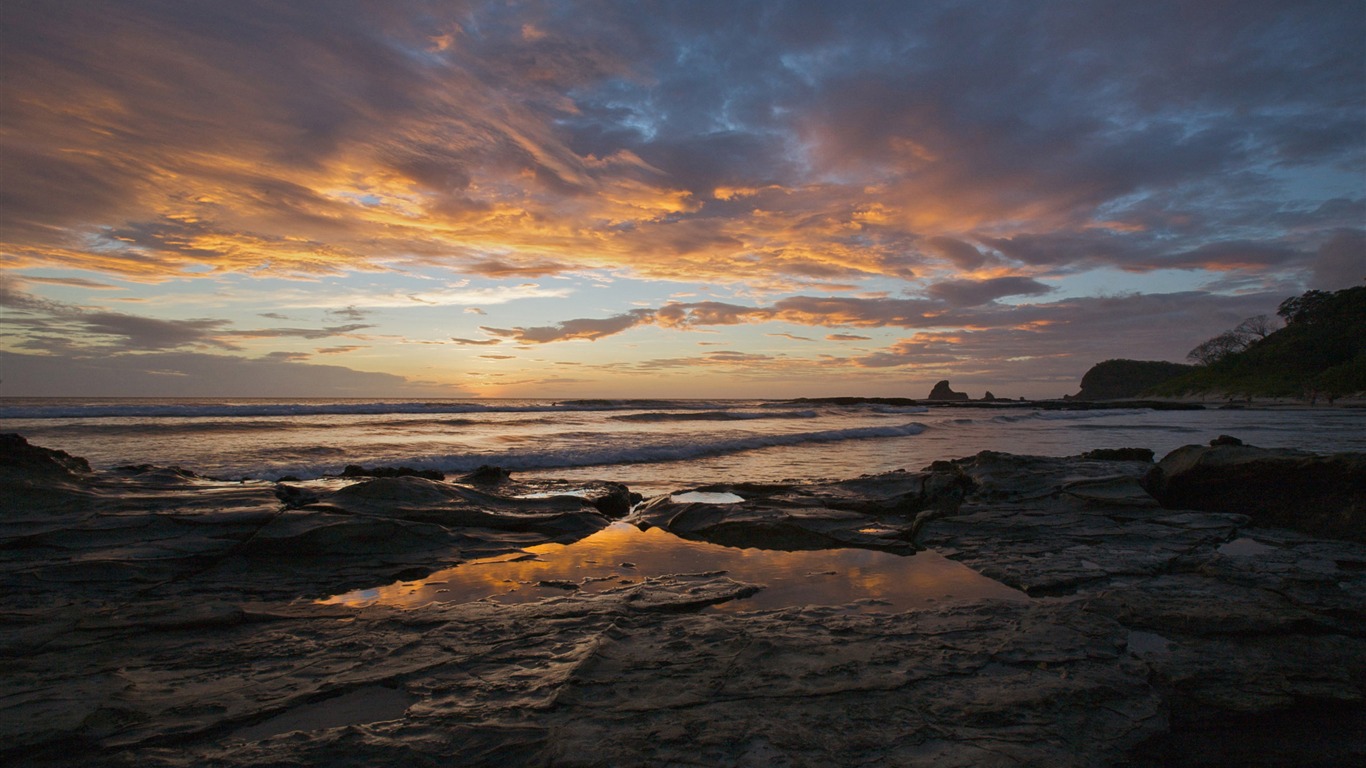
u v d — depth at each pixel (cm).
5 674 321
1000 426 3181
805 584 506
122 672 323
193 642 367
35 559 502
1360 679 311
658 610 428
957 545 629
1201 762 246
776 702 283
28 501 598
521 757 237
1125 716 275
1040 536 643
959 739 254
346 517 612
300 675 320
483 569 554
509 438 1981
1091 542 618
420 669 325
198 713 279
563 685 300
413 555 575
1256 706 285
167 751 246
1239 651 345
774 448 1897
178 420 2623
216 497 664
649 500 897
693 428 2647
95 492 657
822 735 254
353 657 344
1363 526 624
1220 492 757
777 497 846
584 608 423
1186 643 357
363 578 514
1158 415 4766
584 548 636
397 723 264
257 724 272
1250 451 759
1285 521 692
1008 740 253
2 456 638
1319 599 430
